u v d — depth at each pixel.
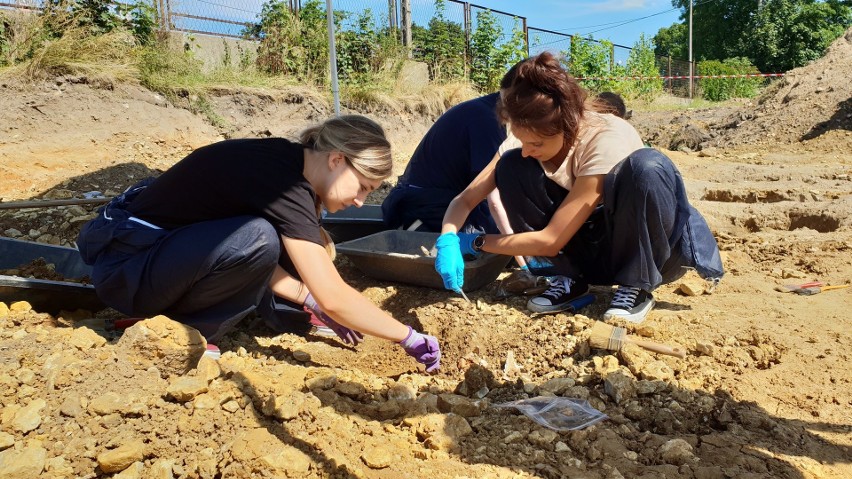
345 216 4.59
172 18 9.16
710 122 13.09
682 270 3.21
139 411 2.05
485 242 3.11
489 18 13.84
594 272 3.31
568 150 2.91
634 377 2.65
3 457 1.85
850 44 12.60
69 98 6.48
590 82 18.23
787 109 11.45
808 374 2.65
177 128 7.16
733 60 33.88
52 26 7.19
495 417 2.37
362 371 2.86
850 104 10.77
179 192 2.44
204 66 9.06
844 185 6.81
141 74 7.32
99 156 6.17
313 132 2.37
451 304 3.37
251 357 2.74
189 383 2.15
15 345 2.29
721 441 2.19
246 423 2.11
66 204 4.19
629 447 2.18
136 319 2.78
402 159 8.70
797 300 3.48
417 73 11.68
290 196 2.30
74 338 2.35
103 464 1.86
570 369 2.79
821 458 2.12
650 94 19.98
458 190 3.94
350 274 3.93
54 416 2.01
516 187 3.13
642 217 2.91
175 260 2.39
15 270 3.17
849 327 3.10
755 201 6.66
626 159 2.88
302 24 10.13
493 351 3.04
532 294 3.53
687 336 2.99
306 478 1.90
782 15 41.75
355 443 2.11
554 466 2.07
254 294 2.57
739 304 3.43
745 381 2.60
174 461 1.95
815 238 4.71
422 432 2.20
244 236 2.36
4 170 5.48
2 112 6.01
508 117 2.74
